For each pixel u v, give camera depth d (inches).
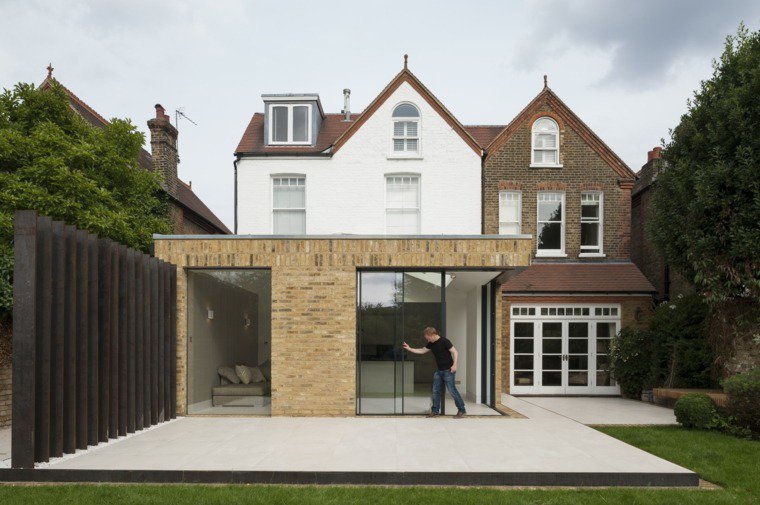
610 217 619.5
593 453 262.7
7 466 241.1
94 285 284.7
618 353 547.8
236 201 583.8
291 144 603.2
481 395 467.5
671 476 225.9
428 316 394.6
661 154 520.7
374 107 588.1
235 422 353.7
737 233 429.4
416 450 267.0
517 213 621.3
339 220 577.3
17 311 240.2
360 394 388.5
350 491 210.1
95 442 277.7
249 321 394.9
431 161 582.9
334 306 385.7
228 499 197.9
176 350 384.8
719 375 478.6
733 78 462.9
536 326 587.8
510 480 224.5
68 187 402.3
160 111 682.2
